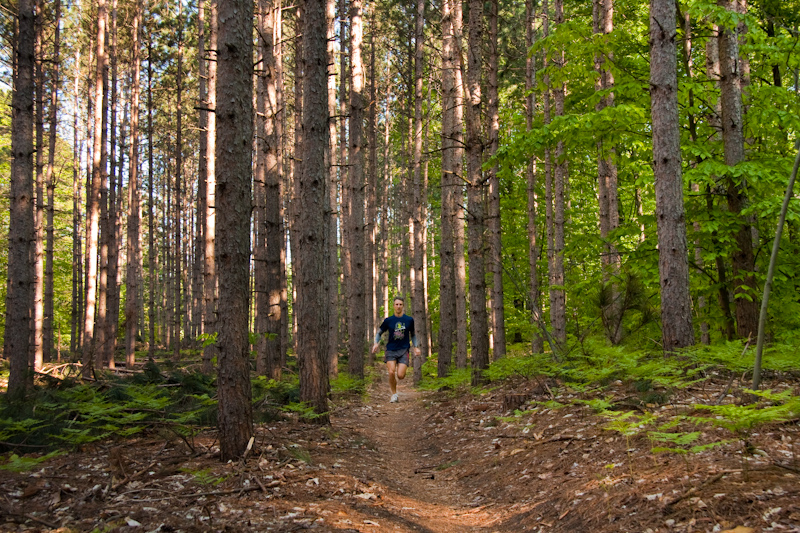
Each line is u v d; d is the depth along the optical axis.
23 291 8.30
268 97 12.05
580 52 8.83
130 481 4.28
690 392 5.45
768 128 9.45
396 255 46.44
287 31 23.47
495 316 13.35
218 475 4.45
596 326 9.23
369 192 26.11
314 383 7.36
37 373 9.00
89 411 5.38
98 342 16.03
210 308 14.24
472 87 10.48
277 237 12.17
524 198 19.84
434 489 5.34
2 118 21.33
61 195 27.25
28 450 5.08
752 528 2.48
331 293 15.79
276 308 12.06
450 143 14.78
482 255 10.85
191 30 24.42
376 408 11.34
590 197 20.61
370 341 27.28
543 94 15.46
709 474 3.25
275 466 4.84
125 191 37.88
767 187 7.65
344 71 20.42
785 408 2.97
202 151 17.16
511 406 7.49
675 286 6.48
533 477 4.71
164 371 14.06
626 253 8.80
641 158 9.81
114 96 18.91
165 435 5.72
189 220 37.00
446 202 15.23
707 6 7.45
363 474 5.27
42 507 3.67
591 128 8.32
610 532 2.98
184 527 3.31
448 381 11.70
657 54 6.71
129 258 19.53
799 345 6.94
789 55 8.45
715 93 8.80
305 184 7.45
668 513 2.91
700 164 7.54
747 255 8.07
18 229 8.36
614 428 3.66
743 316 8.03
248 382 5.09
